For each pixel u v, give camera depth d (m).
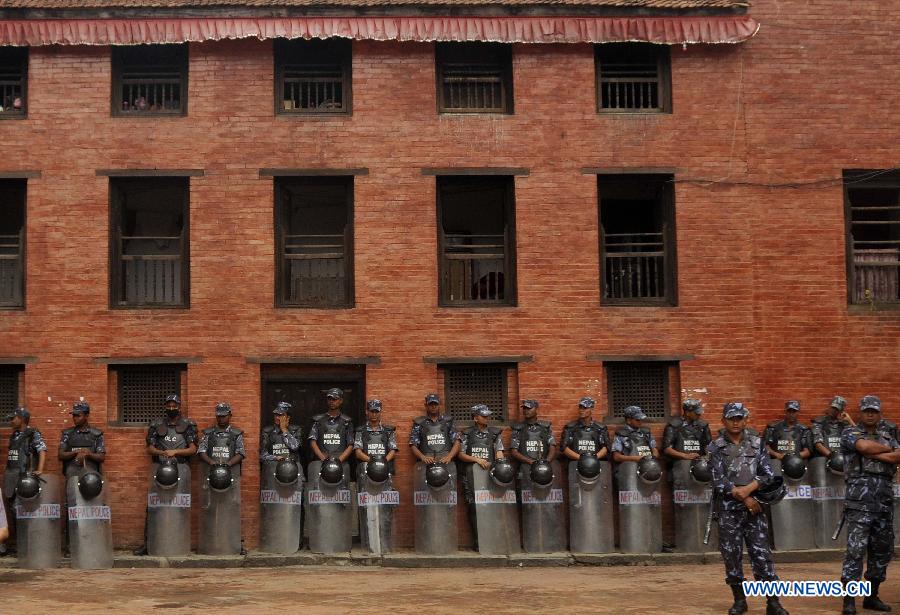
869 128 16.25
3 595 11.87
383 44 15.92
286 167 15.72
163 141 15.69
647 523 14.79
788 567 14.16
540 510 14.84
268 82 15.82
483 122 15.91
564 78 16.02
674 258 16.00
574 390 15.63
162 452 14.68
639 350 15.75
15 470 14.79
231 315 15.52
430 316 15.64
